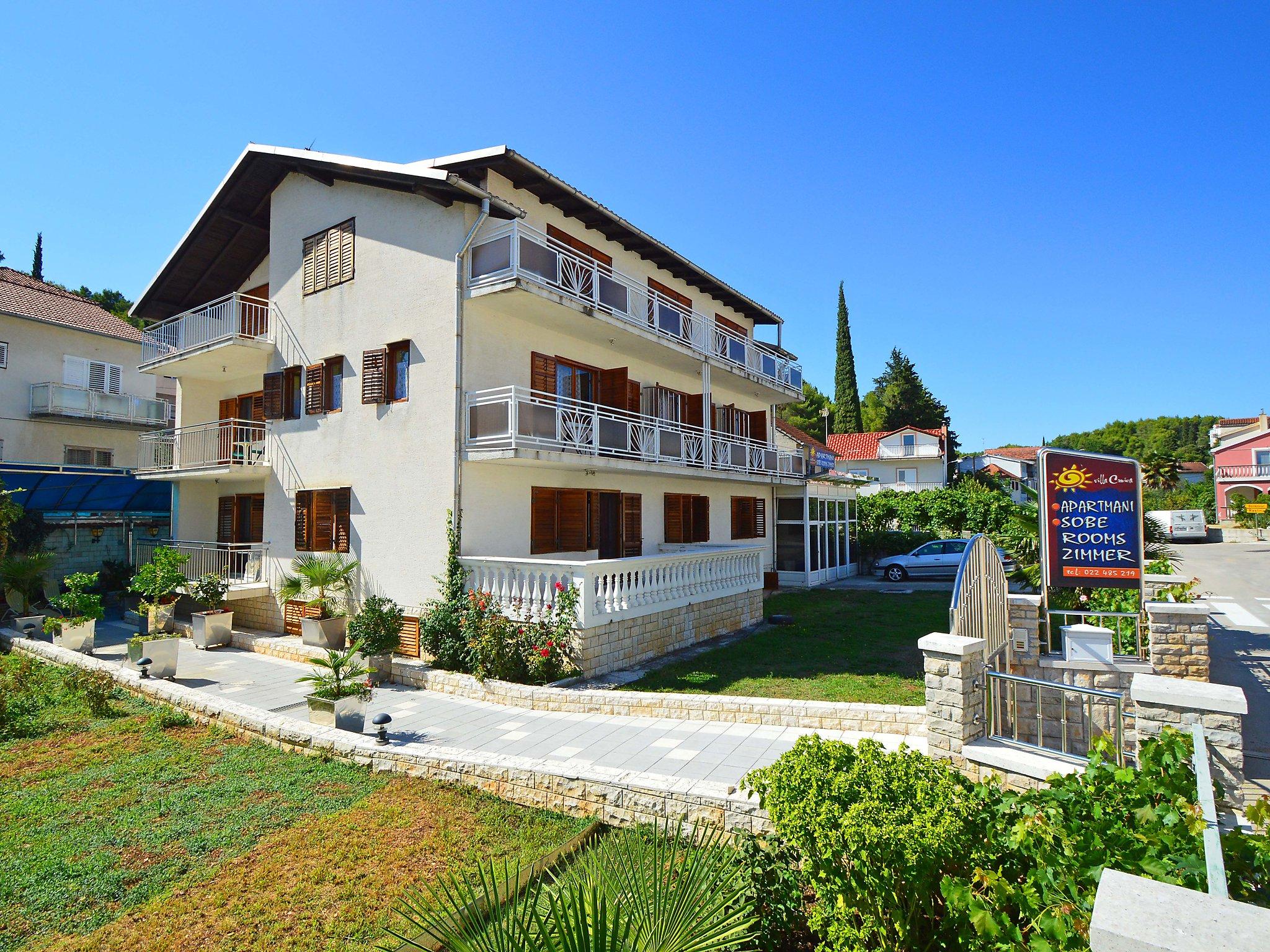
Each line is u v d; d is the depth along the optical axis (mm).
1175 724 4805
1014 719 6145
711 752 7723
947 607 19344
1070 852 3594
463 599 11977
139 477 18125
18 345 23844
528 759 7164
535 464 13492
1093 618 9656
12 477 17859
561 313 13781
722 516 21734
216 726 9516
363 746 8000
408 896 5176
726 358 19469
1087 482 9273
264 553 16141
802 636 15289
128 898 5305
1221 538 39594
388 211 14023
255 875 5574
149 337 18688
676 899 3664
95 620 14719
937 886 3791
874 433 56406
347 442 14391
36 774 7781
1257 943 2018
